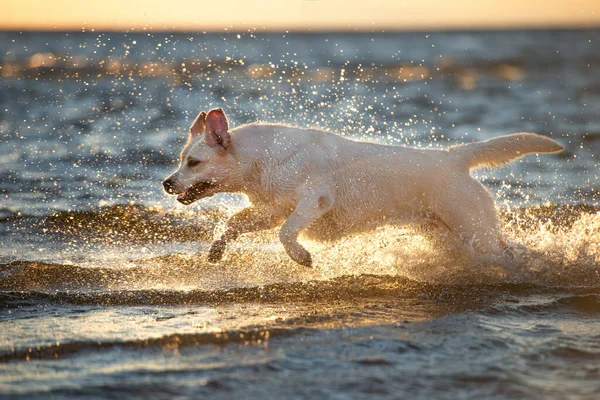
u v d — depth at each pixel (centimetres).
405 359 605
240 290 827
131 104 3052
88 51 9369
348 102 3084
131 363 605
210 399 532
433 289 841
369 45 11312
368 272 904
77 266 916
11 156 1744
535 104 3072
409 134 2097
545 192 1368
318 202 841
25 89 3828
